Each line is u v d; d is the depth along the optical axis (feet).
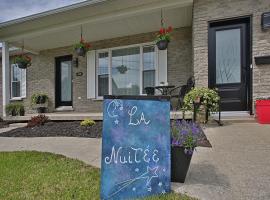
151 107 7.62
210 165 9.86
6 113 27.58
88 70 31.40
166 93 25.11
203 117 17.69
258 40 19.15
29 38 28.45
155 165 7.50
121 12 22.21
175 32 26.84
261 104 17.84
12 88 37.65
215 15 20.10
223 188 7.85
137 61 29.07
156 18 23.81
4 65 28.19
